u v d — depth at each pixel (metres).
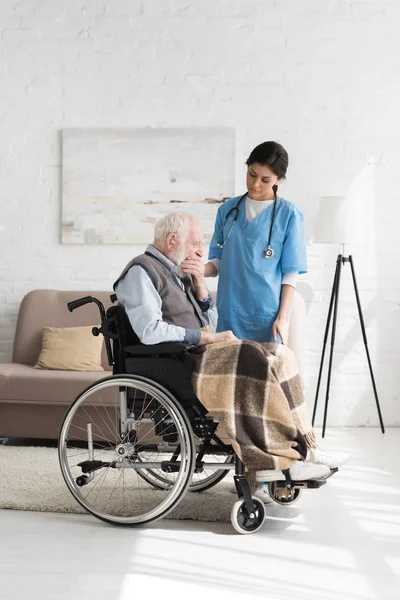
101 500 4.12
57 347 5.93
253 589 3.01
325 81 6.52
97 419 5.52
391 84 6.52
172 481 4.38
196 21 6.53
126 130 6.55
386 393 6.59
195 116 6.55
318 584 3.07
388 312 6.57
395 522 3.89
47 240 6.65
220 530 3.74
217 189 6.53
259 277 4.14
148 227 6.58
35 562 3.29
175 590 3.00
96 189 6.58
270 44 6.52
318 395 6.53
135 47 6.56
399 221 6.55
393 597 2.95
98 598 2.92
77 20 6.57
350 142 6.54
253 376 3.66
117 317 3.88
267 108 6.54
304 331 5.61
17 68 6.61
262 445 3.61
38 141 6.62
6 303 6.65
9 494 4.24
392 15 6.49
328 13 6.50
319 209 6.27
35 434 5.61
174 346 3.74
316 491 4.48
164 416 3.86
